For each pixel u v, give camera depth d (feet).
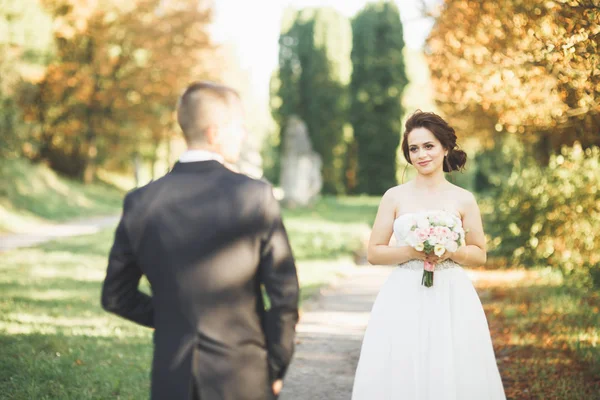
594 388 14.76
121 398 13.93
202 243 6.48
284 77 168.45
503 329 21.31
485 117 34.37
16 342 17.70
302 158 97.19
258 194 6.63
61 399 13.67
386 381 10.50
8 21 67.56
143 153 135.23
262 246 6.61
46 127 103.24
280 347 6.51
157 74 108.58
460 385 10.15
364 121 157.48
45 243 46.91
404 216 10.69
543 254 33.47
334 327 22.48
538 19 16.63
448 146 11.05
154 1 105.50
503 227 37.45
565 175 33.01
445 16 26.30
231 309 6.46
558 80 16.56
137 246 6.72
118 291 6.84
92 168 109.40
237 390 6.35
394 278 10.88
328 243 47.78
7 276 31.35
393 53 156.35
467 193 11.07
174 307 6.48
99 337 19.38
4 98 67.26
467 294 10.64
